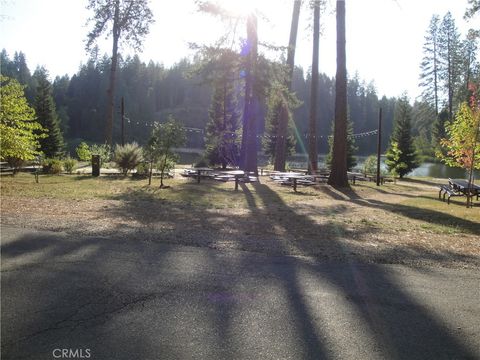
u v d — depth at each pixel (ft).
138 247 18.48
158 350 9.77
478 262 17.99
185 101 372.79
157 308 12.03
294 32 80.33
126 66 345.51
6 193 37.29
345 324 11.31
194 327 10.93
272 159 151.43
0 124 47.50
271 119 150.51
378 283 14.66
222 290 13.52
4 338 10.18
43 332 10.51
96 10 95.50
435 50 164.04
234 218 27.96
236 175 52.21
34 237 19.60
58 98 309.63
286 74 70.79
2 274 14.48
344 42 59.67
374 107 329.31
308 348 10.00
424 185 78.33
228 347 9.96
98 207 30.63
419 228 26.84
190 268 15.70
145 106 311.68
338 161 62.44
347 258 17.89
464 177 122.11
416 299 13.24
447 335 10.85
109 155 94.12
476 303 13.03
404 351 9.99
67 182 53.42
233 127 154.81
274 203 38.88
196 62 70.90
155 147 53.88
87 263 15.93
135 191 45.14
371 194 53.36
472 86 53.78
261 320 11.41
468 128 44.68
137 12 96.99
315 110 86.07
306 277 15.07
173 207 32.53
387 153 113.91
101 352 9.63
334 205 39.09
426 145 183.83
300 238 21.81
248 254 17.98
